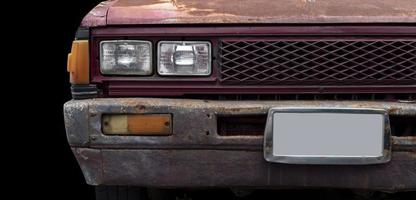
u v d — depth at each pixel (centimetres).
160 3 339
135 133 310
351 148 304
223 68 319
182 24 317
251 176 312
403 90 321
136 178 315
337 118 304
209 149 310
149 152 312
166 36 318
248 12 323
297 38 317
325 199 428
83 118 312
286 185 314
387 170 310
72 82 324
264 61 318
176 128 308
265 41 317
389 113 306
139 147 311
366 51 318
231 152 310
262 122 317
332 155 304
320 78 319
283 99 324
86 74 322
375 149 305
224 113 307
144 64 321
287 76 318
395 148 308
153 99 314
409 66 319
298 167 310
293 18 316
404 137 308
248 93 321
